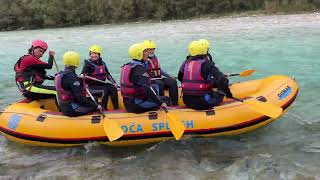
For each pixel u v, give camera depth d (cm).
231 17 2547
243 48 1248
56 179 444
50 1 3447
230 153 481
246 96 566
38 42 586
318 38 1312
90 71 589
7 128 530
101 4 3309
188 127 498
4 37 2406
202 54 499
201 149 494
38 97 579
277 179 414
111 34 2031
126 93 501
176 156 482
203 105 503
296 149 482
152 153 492
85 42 1753
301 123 564
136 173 448
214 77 488
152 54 576
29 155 505
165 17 3128
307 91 735
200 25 2106
